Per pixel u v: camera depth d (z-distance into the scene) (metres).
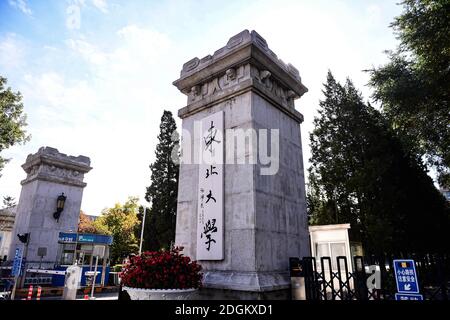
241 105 7.06
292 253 6.83
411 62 14.23
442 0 11.95
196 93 8.31
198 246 6.71
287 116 8.25
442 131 13.88
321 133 21.70
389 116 15.07
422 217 17.52
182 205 7.51
